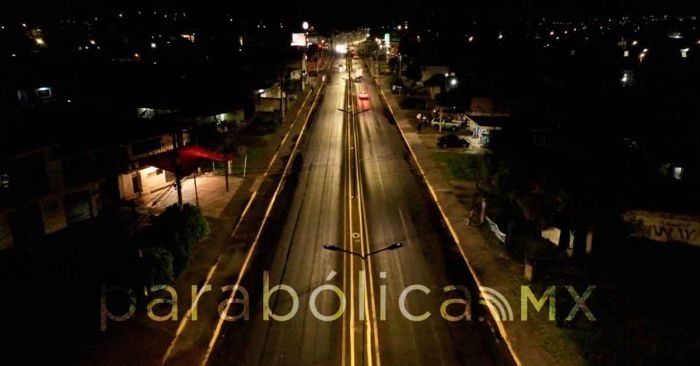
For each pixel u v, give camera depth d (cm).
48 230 2983
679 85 4581
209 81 6956
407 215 3750
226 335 2370
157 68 7450
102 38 10725
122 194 3572
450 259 3108
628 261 2783
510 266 2961
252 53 10819
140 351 2198
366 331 2434
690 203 2903
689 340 2205
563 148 3884
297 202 3962
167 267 2609
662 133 3653
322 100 8019
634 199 2948
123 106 5356
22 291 2447
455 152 5203
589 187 3117
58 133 3297
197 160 3753
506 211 3509
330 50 15550
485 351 2305
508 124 5012
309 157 5131
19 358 2059
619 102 4341
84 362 2088
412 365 2214
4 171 2741
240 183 4222
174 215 3027
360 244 3300
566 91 5256
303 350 2294
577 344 2283
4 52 7838
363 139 5831
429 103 7219
